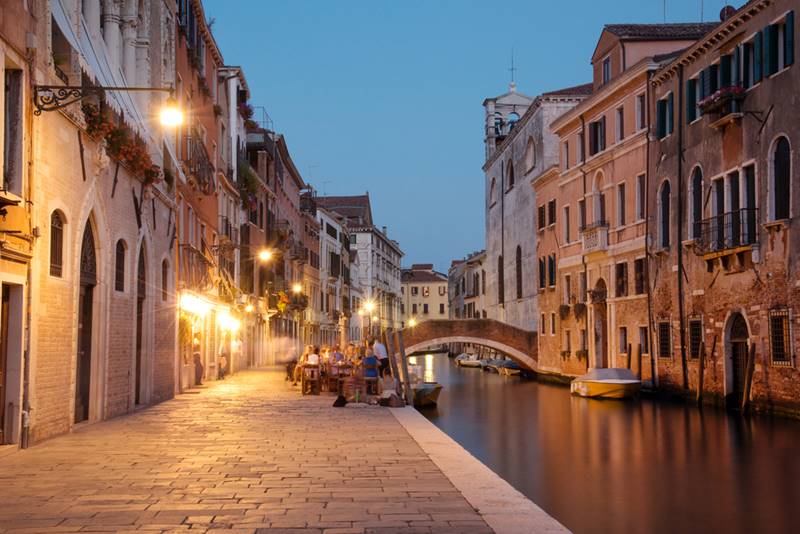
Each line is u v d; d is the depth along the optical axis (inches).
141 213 727.1
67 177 522.3
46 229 486.3
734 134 1007.0
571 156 1611.7
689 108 1130.7
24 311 456.4
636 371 1312.7
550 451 722.8
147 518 292.7
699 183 1109.7
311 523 286.0
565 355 1619.1
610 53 1480.1
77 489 346.6
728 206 1023.0
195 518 292.8
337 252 3093.0
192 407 758.5
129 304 696.4
